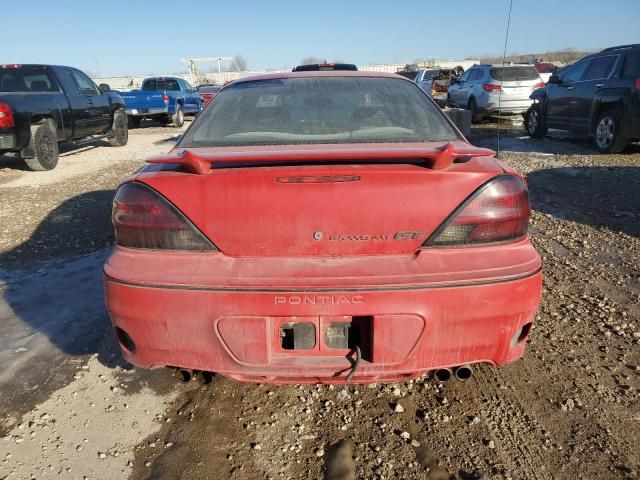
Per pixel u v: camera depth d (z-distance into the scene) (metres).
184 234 2.04
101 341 3.17
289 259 2.03
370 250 2.02
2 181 8.09
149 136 15.55
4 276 4.21
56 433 2.38
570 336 3.12
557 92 10.66
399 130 2.63
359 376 2.08
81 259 4.58
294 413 2.51
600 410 2.47
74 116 10.02
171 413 2.52
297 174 1.97
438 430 2.38
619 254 4.48
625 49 9.05
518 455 2.22
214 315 1.99
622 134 8.85
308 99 2.84
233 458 2.23
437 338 2.01
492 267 2.01
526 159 8.95
